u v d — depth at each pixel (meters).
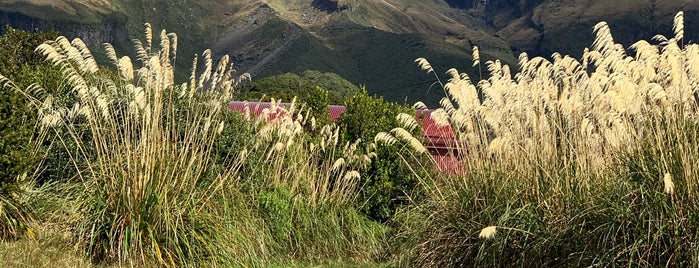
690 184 6.56
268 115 11.66
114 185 8.20
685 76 7.15
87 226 8.16
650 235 6.59
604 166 7.68
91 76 9.09
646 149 6.99
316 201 10.77
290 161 10.92
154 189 8.21
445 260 8.34
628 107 7.26
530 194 7.90
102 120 9.00
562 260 7.25
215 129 9.17
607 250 6.77
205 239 8.33
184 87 9.37
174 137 8.67
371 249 10.54
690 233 6.46
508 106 8.61
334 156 11.87
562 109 8.23
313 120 11.91
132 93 9.05
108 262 7.92
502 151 8.54
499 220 7.60
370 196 11.66
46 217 8.68
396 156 12.06
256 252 9.02
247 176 10.32
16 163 8.28
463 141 8.98
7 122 8.39
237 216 9.06
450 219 8.41
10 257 7.41
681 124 6.98
